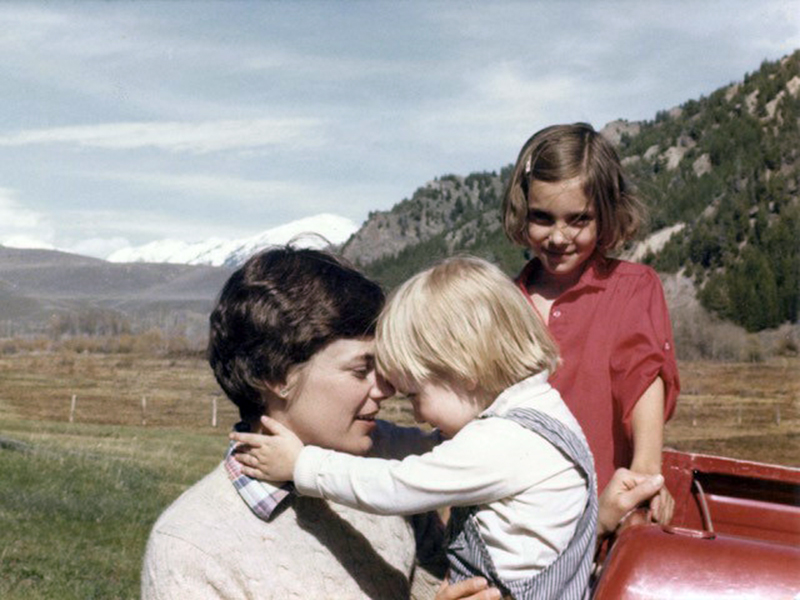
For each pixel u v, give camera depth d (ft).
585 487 7.53
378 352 7.57
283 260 7.42
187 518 7.17
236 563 7.00
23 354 489.26
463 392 7.68
